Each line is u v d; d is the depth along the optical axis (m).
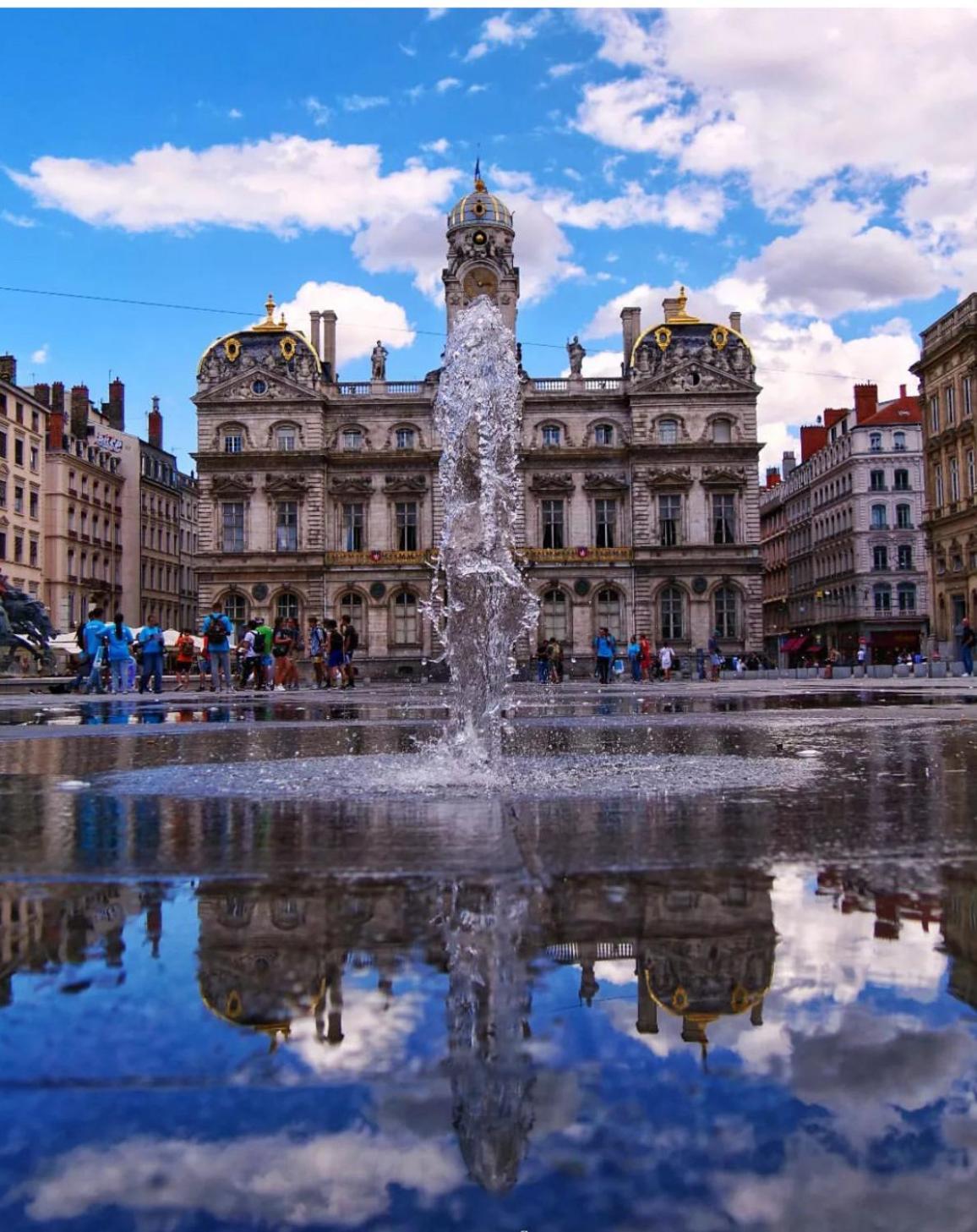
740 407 69.25
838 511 108.62
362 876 3.72
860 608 102.06
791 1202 1.41
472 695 9.78
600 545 70.00
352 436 70.81
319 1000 2.29
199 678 45.56
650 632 68.81
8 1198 1.46
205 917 3.11
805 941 2.76
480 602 9.98
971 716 14.83
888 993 2.30
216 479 69.44
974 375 61.78
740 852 4.13
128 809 5.72
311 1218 1.39
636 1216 1.38
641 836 4.56
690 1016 2.15
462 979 2.44
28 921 3.08
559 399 70.25
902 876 3.64
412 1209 1.39
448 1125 1.65
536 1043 1.99
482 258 68.75
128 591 96.06
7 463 74.69
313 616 67.81
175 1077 1.85
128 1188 1.47
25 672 41.59
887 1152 1.55
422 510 70.19
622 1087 1.79
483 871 3.79
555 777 7.12
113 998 2.31
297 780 7.18
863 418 103.81
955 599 66.31
